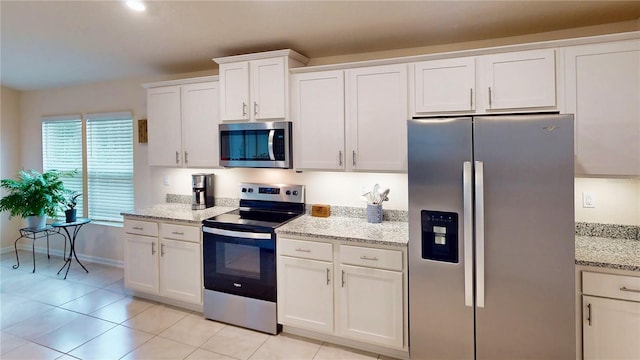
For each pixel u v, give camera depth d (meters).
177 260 3.19
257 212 3.35
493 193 2.04
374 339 2.47
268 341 2.71
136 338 2.75
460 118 2.09
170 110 3.51
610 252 2.12
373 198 2.92
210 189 3.68
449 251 2.16
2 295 3.55
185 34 2.88
